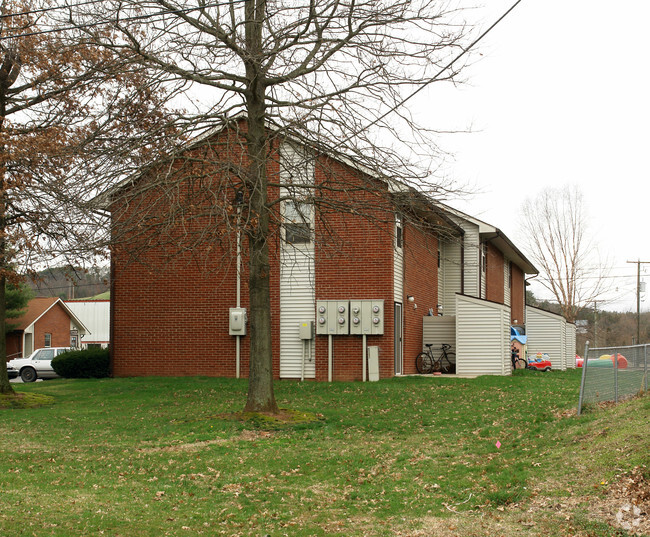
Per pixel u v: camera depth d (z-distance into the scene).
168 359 21.33
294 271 20.67
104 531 7.19
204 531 7.37
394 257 20.56
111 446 11.49
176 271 21.36
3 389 17.25
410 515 7.78
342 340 20.33
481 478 8.85
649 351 14.75
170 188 12.30
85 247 12.83
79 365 22.16
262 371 13.62
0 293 17.56
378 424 12.84
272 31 12.94
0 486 8.88
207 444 11.45
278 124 13.41
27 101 17.17
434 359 23.80
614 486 7.61
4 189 15.34
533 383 18.94
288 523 7.66
